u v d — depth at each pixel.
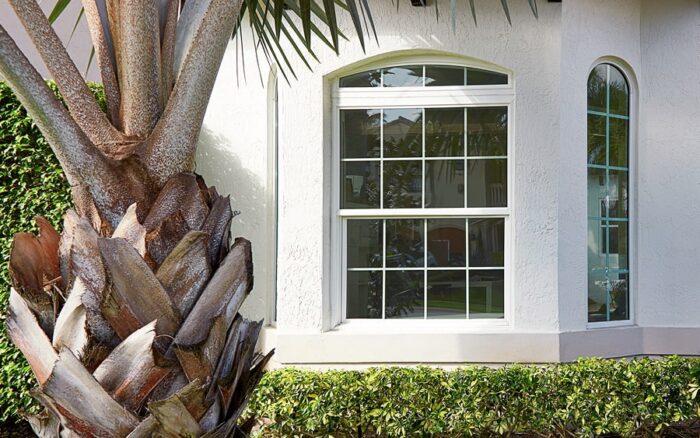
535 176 6.11
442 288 6.29
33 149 5.81
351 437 5.48
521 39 6.15
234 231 6.54
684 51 6.71
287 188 6.20
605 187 6.64
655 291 6.70
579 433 5.48
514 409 5.40
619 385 5.47
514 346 6.04
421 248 6.32
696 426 6.18
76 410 1.99
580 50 6.32
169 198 2.28
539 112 6.12
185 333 2.13
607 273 6.62
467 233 6.28
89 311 2.08
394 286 6.32
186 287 2.18
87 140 2.22
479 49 6.16
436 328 6.22
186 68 2.34
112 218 2.24
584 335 6.21
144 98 2.41
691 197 6.70
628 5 6.66
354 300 6.35
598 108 6.61
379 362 6.11
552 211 6.08
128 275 2.08
